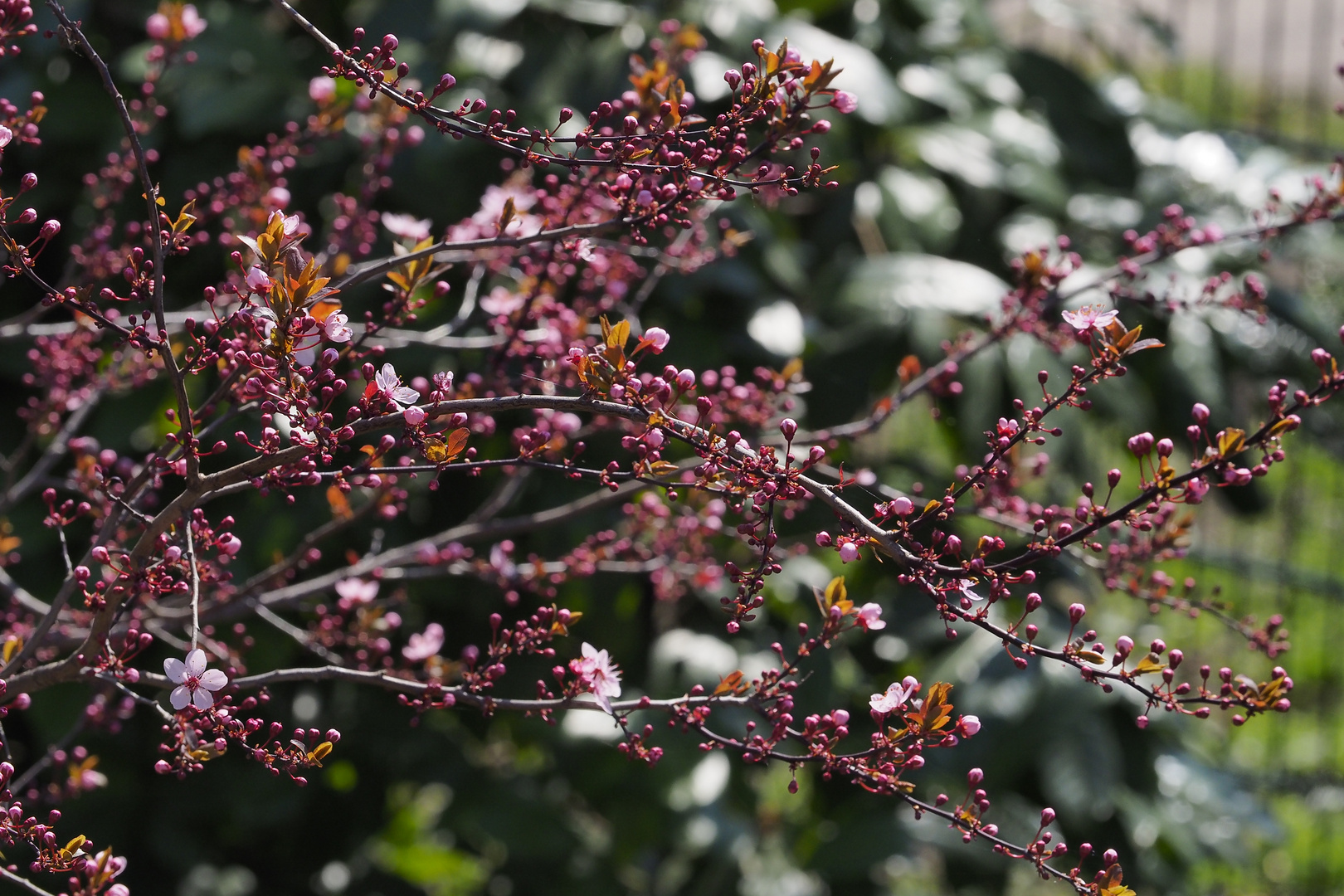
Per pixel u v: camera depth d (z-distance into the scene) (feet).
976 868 10.30
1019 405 5.99
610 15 10.24
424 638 6.69
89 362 6.67
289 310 5.89
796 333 9.57
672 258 6.79
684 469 6.89
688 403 6.63
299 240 5.96
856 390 9.61
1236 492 11.71
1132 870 10.30
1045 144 11.57
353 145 9.44
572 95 9.90
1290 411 5.91
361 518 8.86
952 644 10.35
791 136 6.10
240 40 9.68
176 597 6.69
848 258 11.10
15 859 8.23
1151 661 5.94
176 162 9.40
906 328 9.62
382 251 9.07
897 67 11.61
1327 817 15.21
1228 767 13.82
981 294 9.87
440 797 12.97
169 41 6.72
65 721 8.57
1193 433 5.94
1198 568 15.51
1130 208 11.60
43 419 6.68
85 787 6.59
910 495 9.52
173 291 9.36
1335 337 10.93
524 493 9.35
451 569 6.82
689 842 9.43
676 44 6.64
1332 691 17.07
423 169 9.06
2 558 6.77
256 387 6.05
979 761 9.77
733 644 9.89
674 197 6.09
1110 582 6.64
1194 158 12.31
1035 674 10.09
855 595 10.32
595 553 6.89
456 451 5.94
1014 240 11.08
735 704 6.18
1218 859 10.53
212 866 10.34
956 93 11.78
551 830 10.02
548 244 6.51
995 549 5.92
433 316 8.73
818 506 9.47
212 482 5.98
